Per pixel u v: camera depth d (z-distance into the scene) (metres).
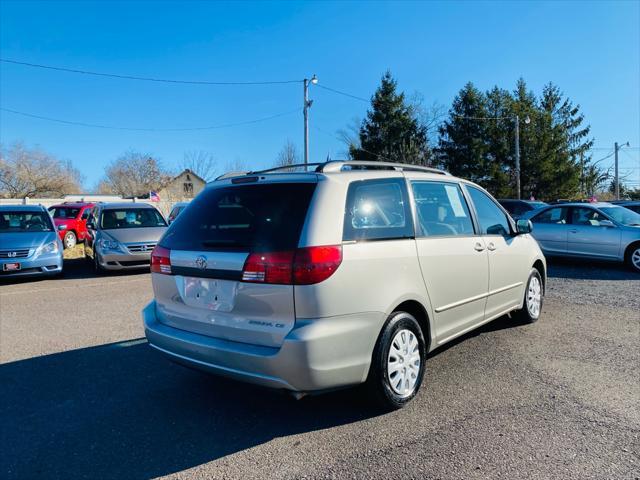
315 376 2.98
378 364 3.34
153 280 3.84
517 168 35.09
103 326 6.24
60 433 3.34
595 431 3.21
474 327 4.64
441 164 43.47
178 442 3.19
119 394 4.00
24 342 5.57
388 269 3.41
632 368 4.36
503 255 5.04
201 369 3.42
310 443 3.13
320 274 2.99
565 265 11.05
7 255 9.48
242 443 3.16
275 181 3.43
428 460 2.89
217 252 3.29
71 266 12.82
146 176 54.97
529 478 2.68
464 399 3.73
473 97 41.31
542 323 5.90
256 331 3.10
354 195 3.39
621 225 10.20
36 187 47.44
